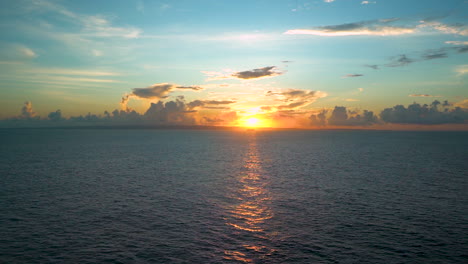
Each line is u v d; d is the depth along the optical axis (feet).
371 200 122.52
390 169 209.15
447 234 85.05
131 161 255.29
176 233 86.48
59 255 71.82
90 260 69.46
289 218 99.91
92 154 313.94
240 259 70.64
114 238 82.48
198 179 170.60
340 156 303.89
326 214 103.91
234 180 167.63
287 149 401.90
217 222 96.07
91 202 118.21
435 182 160.25
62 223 93.71
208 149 398.62
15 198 123.03
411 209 109.29
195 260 70.13
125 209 109.50
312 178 173.88
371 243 79.20
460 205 114.42
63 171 196.03
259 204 116.88
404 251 74.23
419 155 311.27
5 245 76.84
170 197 127.44
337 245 78.13
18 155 296.51
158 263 68.44
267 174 188.75
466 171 198.59
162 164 236.63
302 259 70.38
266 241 80.94
